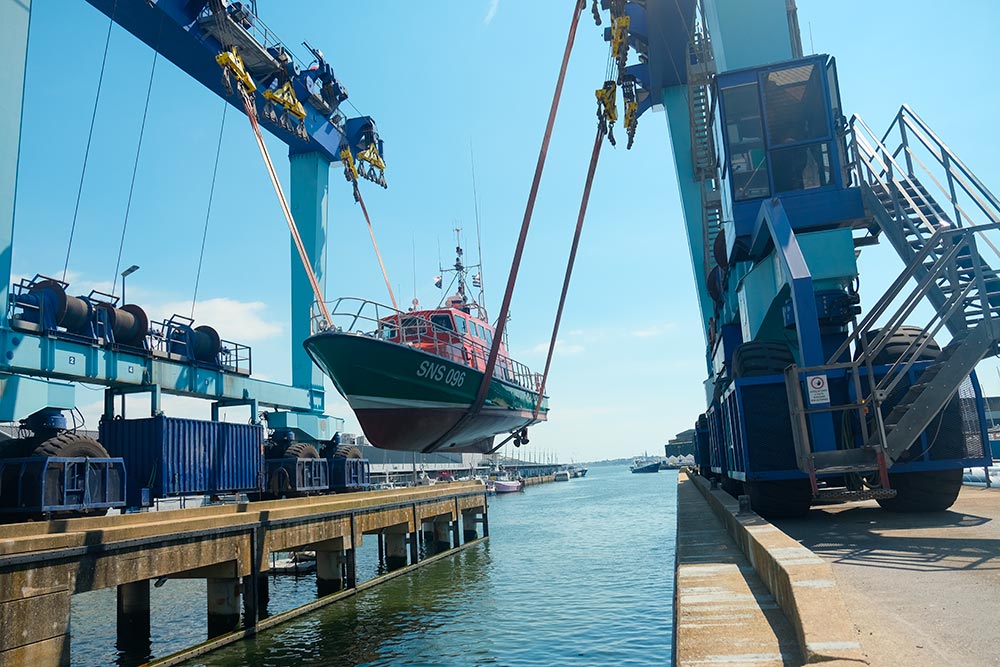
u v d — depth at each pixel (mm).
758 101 12789
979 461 9266
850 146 12867
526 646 12938
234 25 25344
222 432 19688
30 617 9258
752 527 7500
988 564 5930
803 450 8609
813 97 12586
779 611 4855
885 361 10336
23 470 12828
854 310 11883
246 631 13883
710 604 5195
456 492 28844
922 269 10703
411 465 80375
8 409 16516
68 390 18203
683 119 33562
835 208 12195
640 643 12805
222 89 28031
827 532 8609
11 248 17016
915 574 5711
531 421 25938
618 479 132500
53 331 17438
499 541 31609
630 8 33344
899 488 10172
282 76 28766
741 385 10000
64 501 13211
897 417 9219
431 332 22594
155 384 20453
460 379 20281
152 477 16938
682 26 31656
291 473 22938
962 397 9469
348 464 26156
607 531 33812
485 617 15531
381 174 36844
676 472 149000
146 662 12531
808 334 9594
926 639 3844
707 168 29547
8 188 17016
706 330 30859
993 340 8508
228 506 16141
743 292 14258
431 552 27219
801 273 9859
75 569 10039
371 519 20219
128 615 14820
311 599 18453
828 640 3455
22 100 17562
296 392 29734
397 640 13602
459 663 12016
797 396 8812
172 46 24625
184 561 12312
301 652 12797
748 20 14922
